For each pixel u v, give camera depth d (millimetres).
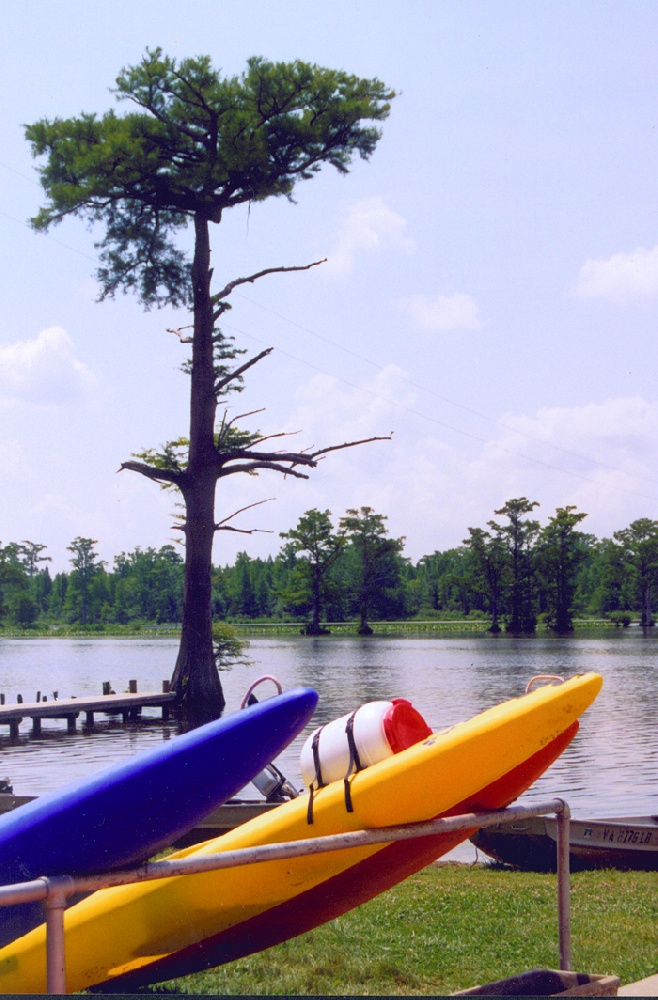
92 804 5016
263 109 38188
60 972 3992
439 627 153125
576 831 11023
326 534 135625
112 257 38156
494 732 5371
